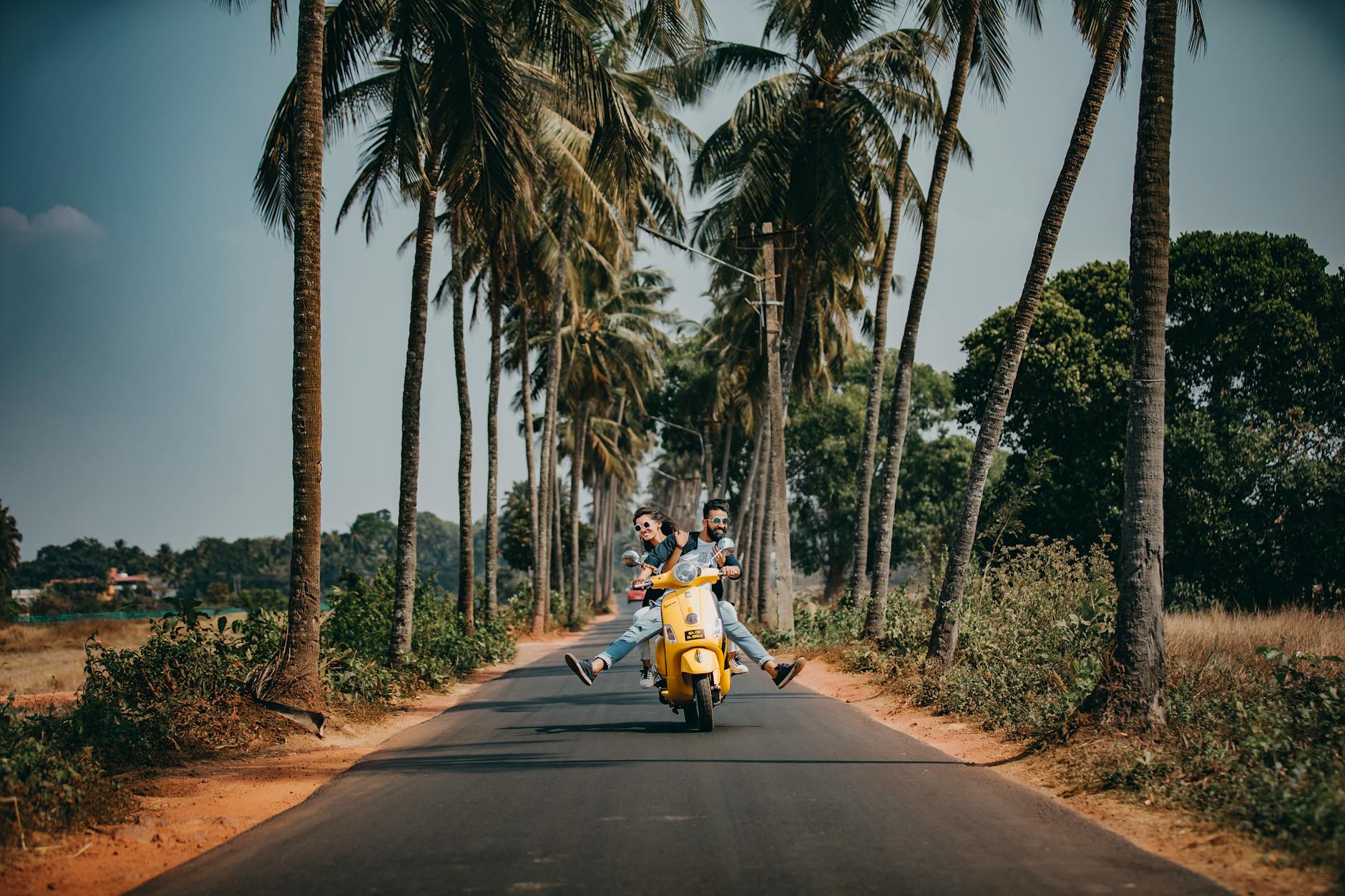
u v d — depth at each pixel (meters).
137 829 6.04
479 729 10.43
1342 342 26.77
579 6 14.52
